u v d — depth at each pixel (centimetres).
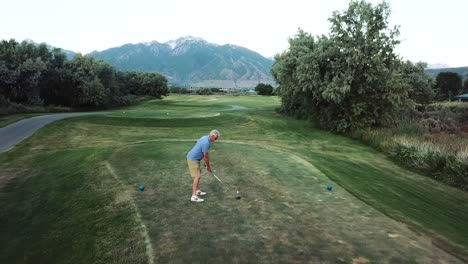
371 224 645
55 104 5294
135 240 572
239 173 1012
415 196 1070
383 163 1730
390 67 2898
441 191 1253
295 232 597
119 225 642
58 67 5238
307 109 3519
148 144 1549
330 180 979
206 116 3584
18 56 4531
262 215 678
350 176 1147
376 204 795
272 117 4316
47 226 699
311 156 1502
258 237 575
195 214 681
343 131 2934
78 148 1680
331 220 659
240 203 750
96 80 5291
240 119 3681
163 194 812
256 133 2878
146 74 8825
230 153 1334
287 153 1403
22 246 621
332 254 516
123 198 787
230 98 9538
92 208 754
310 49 3409
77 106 5469
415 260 505
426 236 608
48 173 1147
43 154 1557
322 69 2988
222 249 531
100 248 568
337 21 2842
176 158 1214
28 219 749
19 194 941
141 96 8294
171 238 572
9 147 1800
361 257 509
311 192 849
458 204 1091
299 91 3275
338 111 2975
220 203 748
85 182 960
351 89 2900
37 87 4819
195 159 749
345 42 2848
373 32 2744
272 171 1049
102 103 5619
